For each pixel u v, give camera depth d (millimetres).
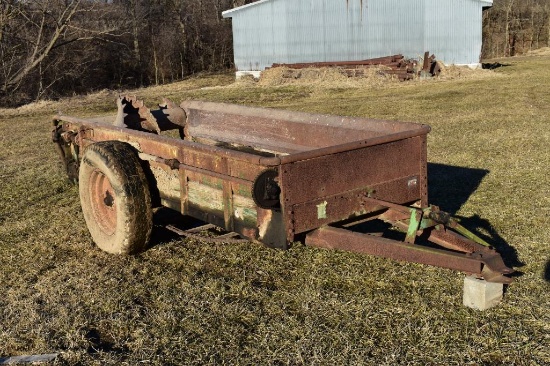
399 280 4387
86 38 26219
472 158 8500
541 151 8641
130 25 33250
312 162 3678
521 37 46656
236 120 6609
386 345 3490
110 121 7125
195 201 4395
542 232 5215
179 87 28000
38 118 16734
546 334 3525
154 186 4945
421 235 4246
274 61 26859
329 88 21891
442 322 3703
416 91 19500
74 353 3510
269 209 3645
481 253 3613
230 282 4441
